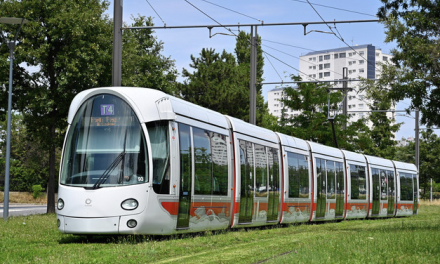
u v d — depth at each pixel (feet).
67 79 97.86
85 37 100.78
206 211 52.85
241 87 185.88
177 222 47.67
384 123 219.00
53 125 105.29
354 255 34.06
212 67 190.90
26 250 37.93
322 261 31.40
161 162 46.01
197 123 52.19
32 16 99.45
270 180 68.64
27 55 96.78
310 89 161.07
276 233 59.00
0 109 105.50
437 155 231.30
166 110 46.98
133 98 45.65
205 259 34.71
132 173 44.42
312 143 85.71
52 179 105.70
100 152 45.01
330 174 90.33
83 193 43.96
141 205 44.11
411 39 68.90
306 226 72.13
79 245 41.65
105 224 43.45
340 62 609.42
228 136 58.75
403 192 126.62
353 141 157.89
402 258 33.22
